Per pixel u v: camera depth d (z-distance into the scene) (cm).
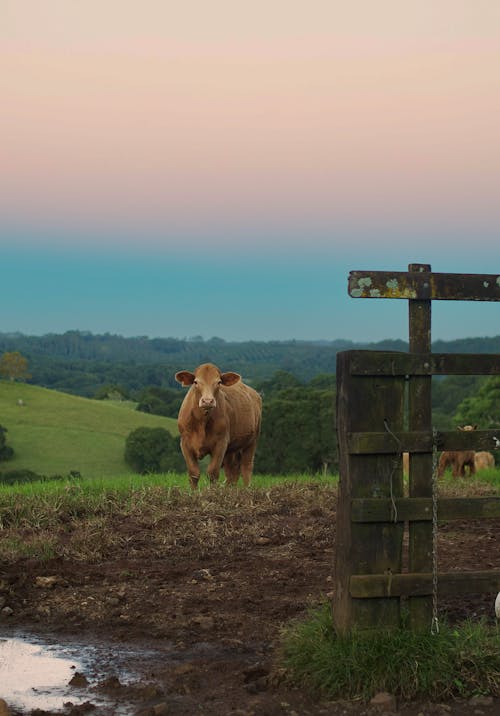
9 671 545
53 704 489
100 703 489
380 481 518
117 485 1227
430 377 521
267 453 5666
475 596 672
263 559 841
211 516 1009
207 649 582
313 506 1095
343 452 525
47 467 7375
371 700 473
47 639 611
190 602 693
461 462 1912
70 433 8638
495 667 493
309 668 500
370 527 515
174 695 498
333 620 538
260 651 575
